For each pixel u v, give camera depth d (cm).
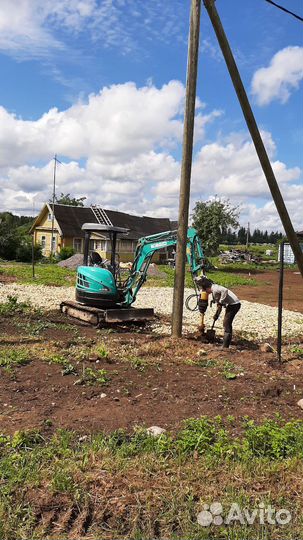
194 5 1010
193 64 1025
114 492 420
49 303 1648
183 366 840
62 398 649
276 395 700
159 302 1884
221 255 6412
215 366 851
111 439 510
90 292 1257
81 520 386
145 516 391
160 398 662
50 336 1096
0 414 585
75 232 4922
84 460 461
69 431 539
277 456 486
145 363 833
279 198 798
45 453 479
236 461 475
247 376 788
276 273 4522
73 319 1332
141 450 492
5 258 4547
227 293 1027
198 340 1087
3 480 433
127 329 1247
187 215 1057
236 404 650
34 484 423
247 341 1165
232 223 4391
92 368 787
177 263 1065
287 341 1193
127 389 691
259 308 1856
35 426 550
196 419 582
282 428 546
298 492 429
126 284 1300
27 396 652
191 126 1040
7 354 831
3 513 384
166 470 453
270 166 793
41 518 389
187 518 388
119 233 1318
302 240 1089
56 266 3728
